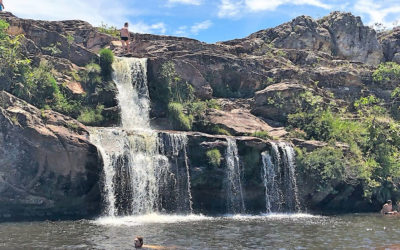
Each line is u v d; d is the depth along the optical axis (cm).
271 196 3853
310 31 6894
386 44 7450
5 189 3100
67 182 3219
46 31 4459
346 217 3478
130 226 2798
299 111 4844
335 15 7262
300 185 3928
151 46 5462
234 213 3716
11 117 3123
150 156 3559
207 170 3625
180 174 3591
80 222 2966
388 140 4659
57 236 2408
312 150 4144
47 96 3819
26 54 4047
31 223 2902
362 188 4038
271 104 4853
